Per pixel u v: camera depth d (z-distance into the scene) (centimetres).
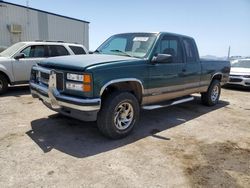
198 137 458
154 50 475
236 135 478
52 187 279
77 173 310
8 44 1802
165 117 584
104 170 320
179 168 335
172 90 536
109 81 388
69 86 387
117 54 498
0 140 404
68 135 436
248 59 1231
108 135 416
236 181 309
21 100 699
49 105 422
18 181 288
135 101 439
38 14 1962
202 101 723
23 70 802
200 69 625
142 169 328
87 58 427
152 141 427
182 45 564
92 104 368
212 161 361
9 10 1770
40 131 450
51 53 859
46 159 343
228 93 997
